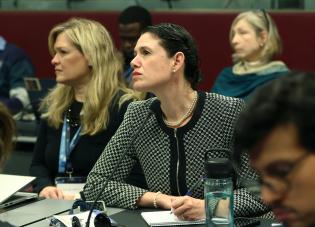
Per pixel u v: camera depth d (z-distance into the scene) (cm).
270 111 136
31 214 374
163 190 407
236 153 147
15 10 1029
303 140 133
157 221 350
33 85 800
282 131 134
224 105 404
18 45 1020
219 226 315
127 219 366
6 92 872
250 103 141
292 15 866
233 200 344
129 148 425
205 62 910
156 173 409
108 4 976
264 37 744
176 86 395
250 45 744
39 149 557
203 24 906
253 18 744
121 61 614
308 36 858
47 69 1004
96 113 524
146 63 390
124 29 729
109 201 402
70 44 532
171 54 389
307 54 859
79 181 511
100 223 335
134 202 392
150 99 432
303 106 134
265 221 356
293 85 139
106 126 523
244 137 138
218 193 315
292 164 135
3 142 289
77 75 534
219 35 900
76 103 542
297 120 133
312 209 137
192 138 400
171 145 404
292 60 866
